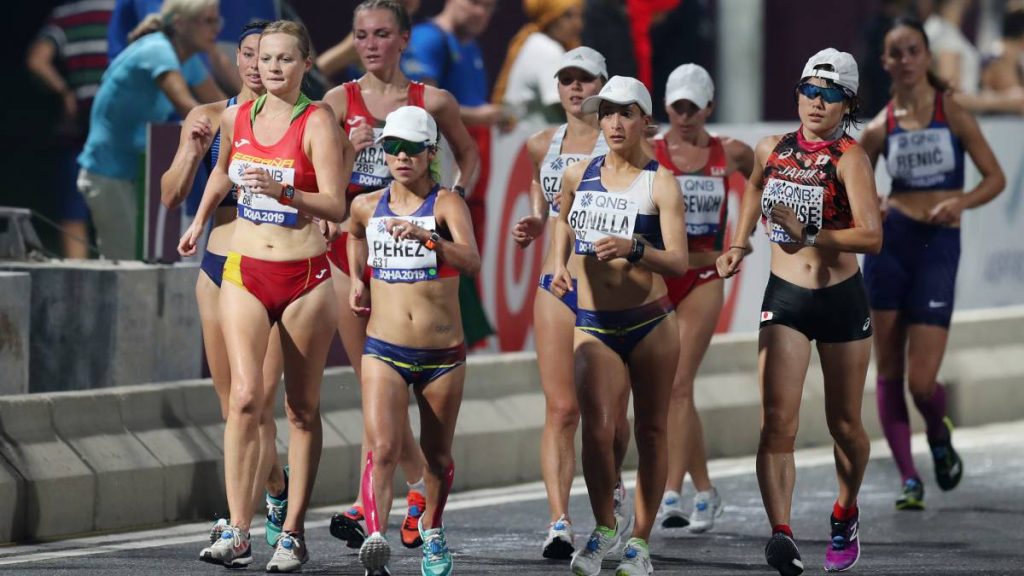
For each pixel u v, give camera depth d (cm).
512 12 5700
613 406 2606
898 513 3419
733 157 3212
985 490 3691
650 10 4622
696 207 3164
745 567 2805
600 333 2608
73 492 2942
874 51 5181
